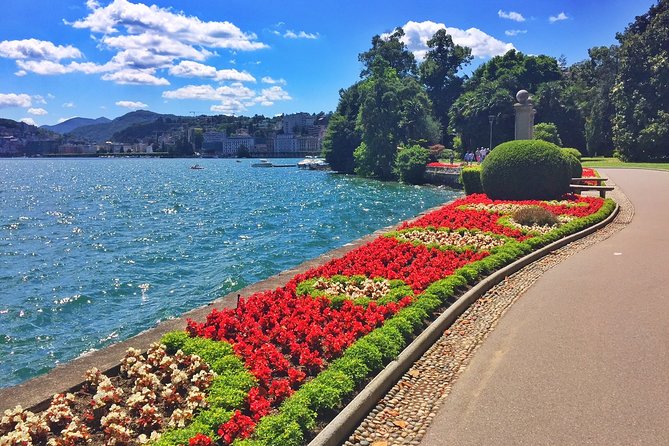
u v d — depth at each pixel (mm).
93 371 6270
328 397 5637
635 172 40375
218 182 80000
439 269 11250
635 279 10750
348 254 12852
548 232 15430
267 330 8242
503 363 6871
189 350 7086
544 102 71188
